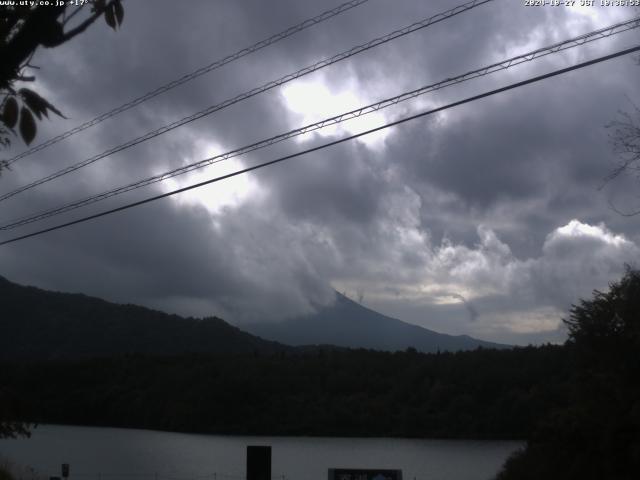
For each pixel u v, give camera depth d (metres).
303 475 60.41
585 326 26.58
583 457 26.41
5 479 29.75
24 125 3.53
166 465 67.62
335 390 109.06
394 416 98.56
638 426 24.75
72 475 57.78
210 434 100.00
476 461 67.88
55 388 107.25
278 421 102.62
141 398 108.38
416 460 69.12
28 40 3.45
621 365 25.70
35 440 87.00
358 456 73.00
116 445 82.81
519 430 84.38
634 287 26.27
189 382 110.44
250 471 16.95
